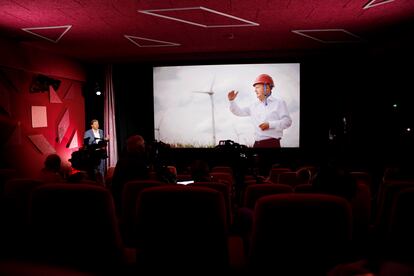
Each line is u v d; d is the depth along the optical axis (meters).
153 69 8.30
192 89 8.20
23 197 2.49
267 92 7.98
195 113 8.20
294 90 7.93
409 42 5.97
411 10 4.64
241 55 7.67
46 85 6.61
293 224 1.41
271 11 4.60
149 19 4.88
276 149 8.15
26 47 6.14
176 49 7.04
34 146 6.28
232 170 5.64
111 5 4.26
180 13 4.62
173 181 3.14
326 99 7.92
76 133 7.92
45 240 1.64
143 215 1.61
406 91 6.56
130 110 8.59
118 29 5.38
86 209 1.58
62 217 1.61
